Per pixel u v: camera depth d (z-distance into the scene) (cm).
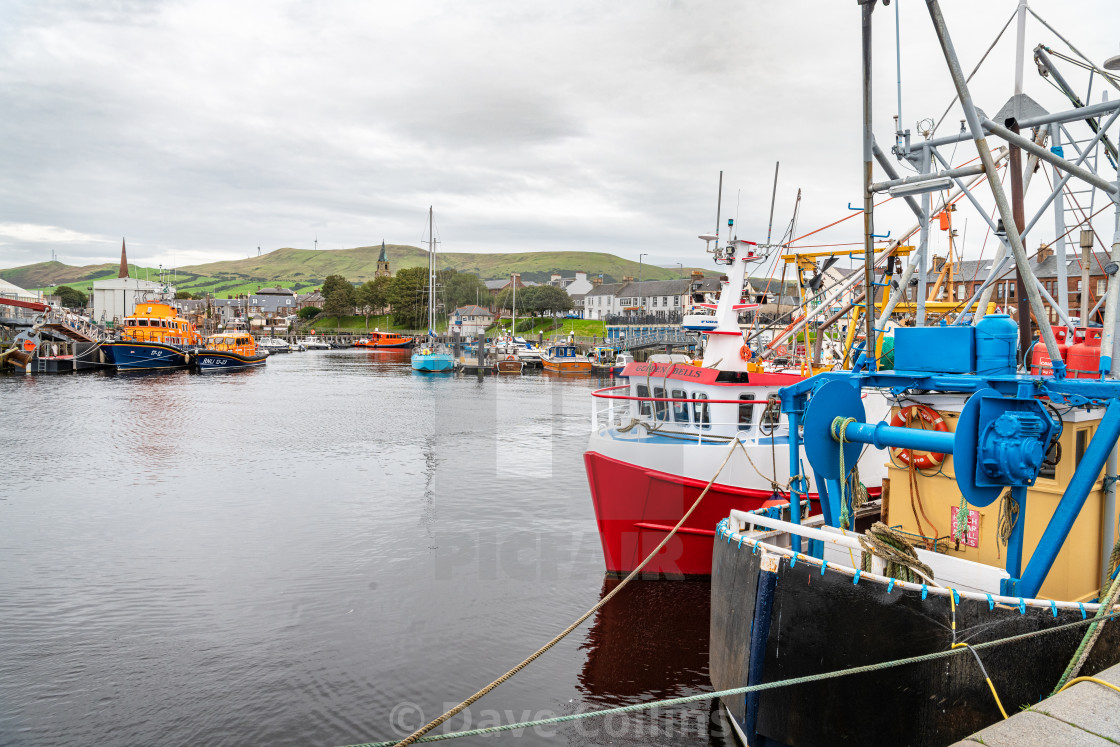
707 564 1212
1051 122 830
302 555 1494
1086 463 579
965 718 561
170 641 1094
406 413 3969
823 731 599
